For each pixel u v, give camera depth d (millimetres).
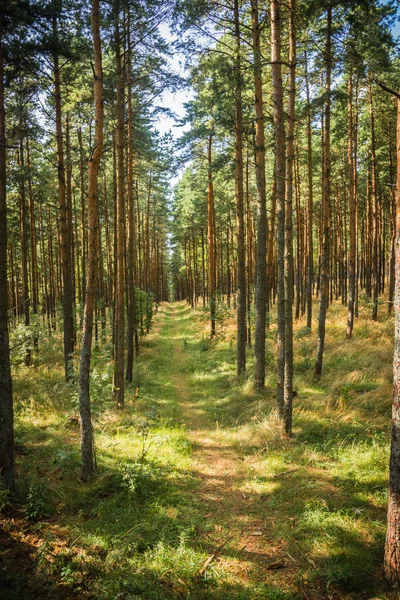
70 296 12633
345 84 15523
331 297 26141
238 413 10680
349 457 6930
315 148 22109
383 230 27234
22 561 4754
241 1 12039
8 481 5980
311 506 5715
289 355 8086
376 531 4969
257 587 4367
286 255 8086
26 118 11367
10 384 6156
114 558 4746
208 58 11508
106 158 17016
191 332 26312
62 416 10133
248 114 14398
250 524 5664
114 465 7324
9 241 22844
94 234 6945
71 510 5949
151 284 46625
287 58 12102
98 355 15047
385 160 20969
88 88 13094
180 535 5277
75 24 9195
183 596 4293
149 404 11688
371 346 13391
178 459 7879
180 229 39125
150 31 10539
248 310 17703
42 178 13805
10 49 7457
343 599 4090
